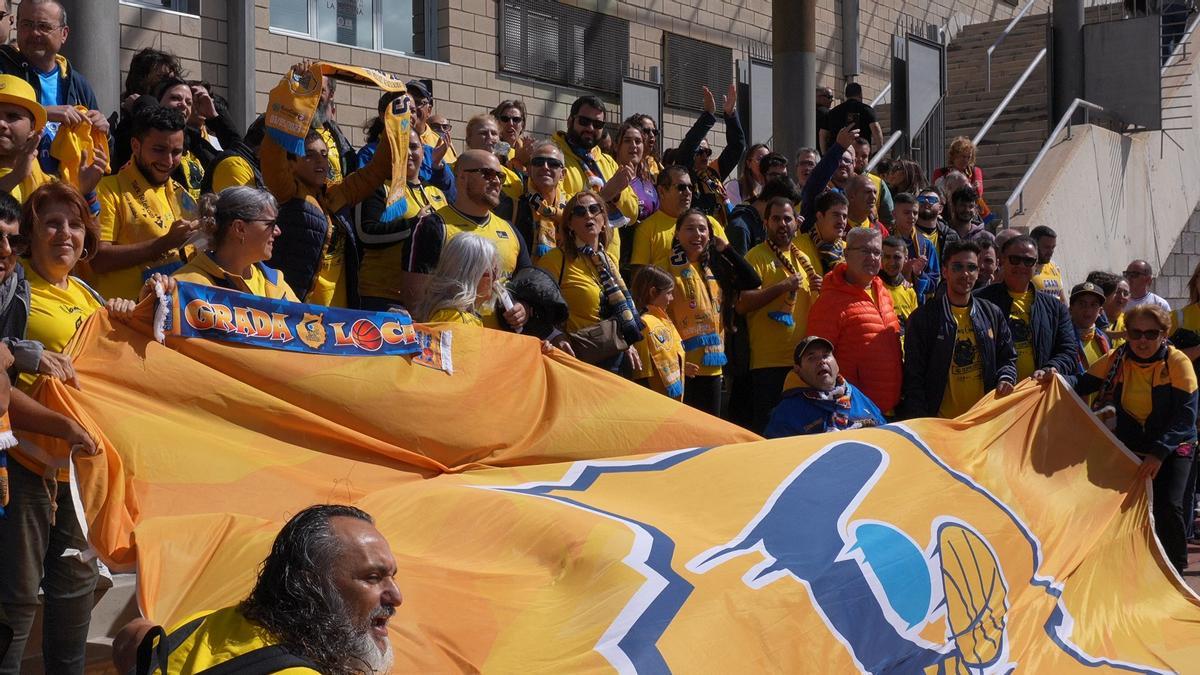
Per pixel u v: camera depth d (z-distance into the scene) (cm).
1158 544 675
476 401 527
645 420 559
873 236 754
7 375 405
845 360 757
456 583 403
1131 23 1667
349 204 631
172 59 702
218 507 429
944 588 528
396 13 1197
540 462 535
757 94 1540
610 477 520
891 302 787
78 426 410
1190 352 870
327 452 486
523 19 1303
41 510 421
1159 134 1702
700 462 537
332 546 281
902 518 545
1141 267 1096
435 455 511
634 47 1442
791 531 499
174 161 574
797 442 571
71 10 780
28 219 452
